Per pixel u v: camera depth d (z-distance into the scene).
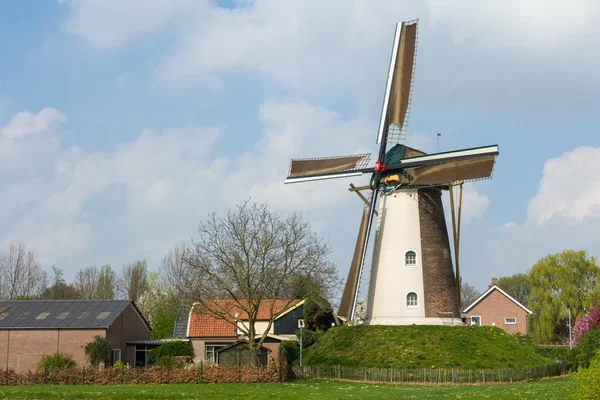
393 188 53.69
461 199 51.84
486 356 48.09
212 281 52.38
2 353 61.19
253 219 52.75
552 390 35.47
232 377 47.06
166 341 67.50
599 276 91.12
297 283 53.66
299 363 53.53
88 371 47.44
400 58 54.91
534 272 95.06
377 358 48.16
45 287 109.50
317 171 56.66
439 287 52.41
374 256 54.62
